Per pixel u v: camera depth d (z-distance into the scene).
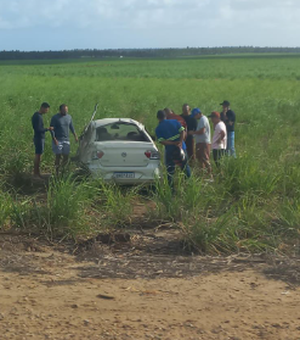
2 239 6.74
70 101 25.42
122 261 6.09
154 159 9.76
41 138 11.36
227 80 55.09
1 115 17.09
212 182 9.51
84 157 9.89
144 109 22.36
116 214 7.81
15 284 5.27
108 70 86.00
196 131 11.42
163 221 7.71
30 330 4.13
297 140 16.17
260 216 7.55
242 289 5.21
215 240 6.59
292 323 4.35
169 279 5.50
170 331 4.15
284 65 104.25
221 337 4.05
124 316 4.45
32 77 60.38
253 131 16.89
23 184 10.63
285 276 5.61
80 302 4.77
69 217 7.15
